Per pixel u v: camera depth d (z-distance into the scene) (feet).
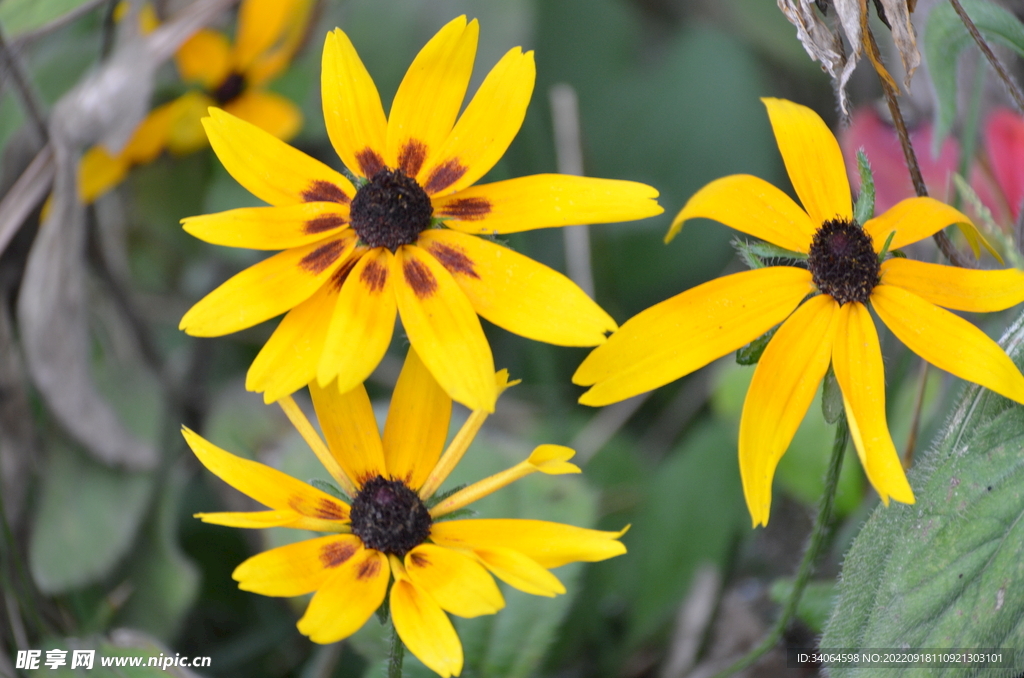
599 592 2.54
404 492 2.06
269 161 2.10
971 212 2.39
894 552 2.09
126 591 2.46
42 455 2.54
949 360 2.04
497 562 2.01
